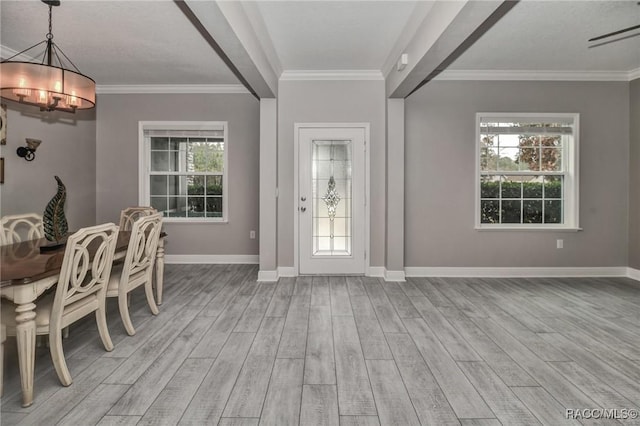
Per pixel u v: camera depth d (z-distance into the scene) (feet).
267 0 9.23
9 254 7.82
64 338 8.62
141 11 9.78
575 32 11.14
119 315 10.25
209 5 7.00
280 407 5.99
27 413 5.79
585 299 11.98
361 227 14.98
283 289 13.02
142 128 16.83
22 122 13.12
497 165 15.37
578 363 7.54
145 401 6.13
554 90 14.92
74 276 6.69
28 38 11.46
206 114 16.87
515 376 7.00
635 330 9.30
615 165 15.06
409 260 15.15
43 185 14.05
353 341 8.59
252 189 17.06
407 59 11.12
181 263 17.19
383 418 5.72
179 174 17.39
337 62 13.55
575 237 15.12
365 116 14.76
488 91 14.89
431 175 15.03
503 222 15.51
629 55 13.04
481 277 14.99
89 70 14.52
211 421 5.63
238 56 9.55
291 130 14.82
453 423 5.60
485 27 10.75
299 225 14.97
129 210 13.91
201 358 7.69
